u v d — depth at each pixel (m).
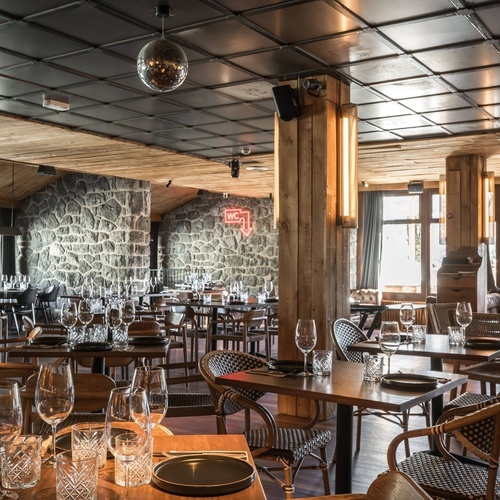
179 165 10.84
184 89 6.12
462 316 4.61
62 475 1.52
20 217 14.96
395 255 15.17
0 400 1.82
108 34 4.65
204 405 3.86
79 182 14.01
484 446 2.55
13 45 4.88
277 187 5.94
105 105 6.73
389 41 4.82
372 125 7.73
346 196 5.81
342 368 3.62
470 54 5.11
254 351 9.52
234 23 4.44
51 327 6.89
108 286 13.47
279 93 5.65
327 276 5.71
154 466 1.84
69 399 1.97
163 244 17.52
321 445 3.40
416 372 3.54
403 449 4.98
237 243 16.64
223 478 1.80
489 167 10.97
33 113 7.07
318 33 4.65
